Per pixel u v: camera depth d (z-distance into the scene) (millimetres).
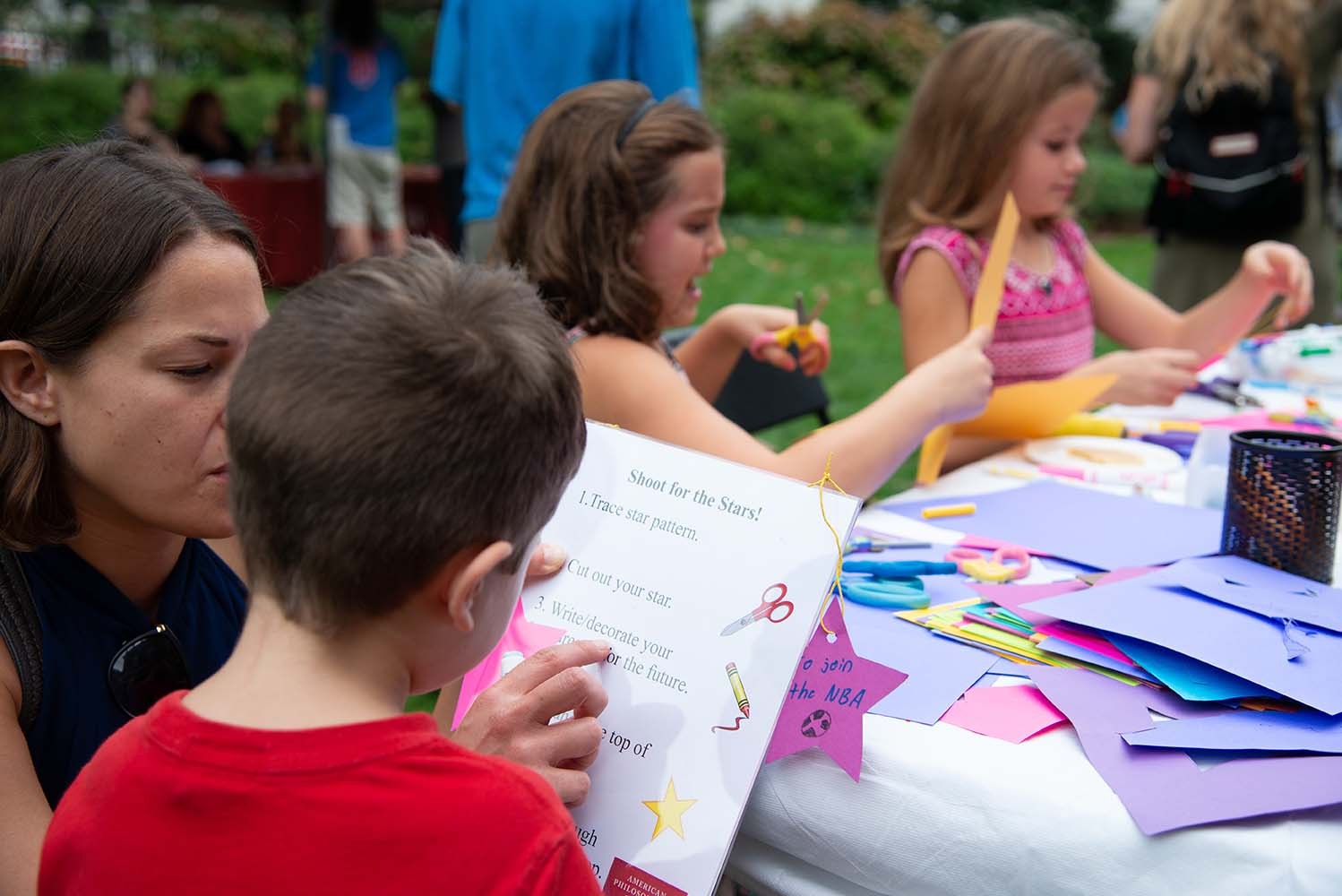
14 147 11328
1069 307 2246
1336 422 1921
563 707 900
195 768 685
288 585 713
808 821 939
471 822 677
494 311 733
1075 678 1013
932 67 2234
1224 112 3221
